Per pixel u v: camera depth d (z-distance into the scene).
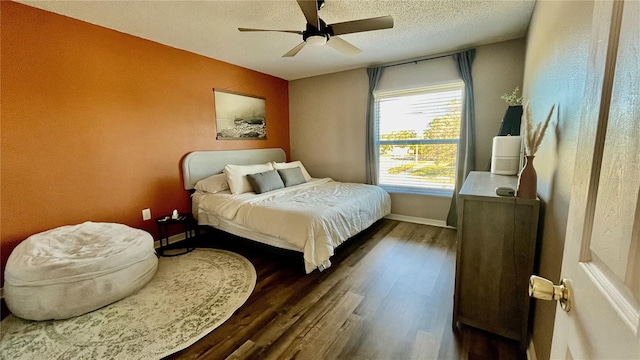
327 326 1.81
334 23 2.42
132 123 2.96
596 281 0.49
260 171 3.79
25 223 2.31
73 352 1.59
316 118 4.87
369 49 3.43
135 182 3.02
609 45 0.49
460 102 3.60
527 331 1.57
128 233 2.48
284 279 2.44
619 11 0.47
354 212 3.01
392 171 4.25
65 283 1.86
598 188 0.52
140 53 2.98
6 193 2.21
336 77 4.54
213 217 3.18
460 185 3.62
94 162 2.69
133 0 2.21
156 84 3.14
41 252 2.03
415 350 1.60
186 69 3.43
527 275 1.53
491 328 1.68
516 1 2.28
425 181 3.99
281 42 3.15
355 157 4.54
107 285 2.01
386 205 3.94
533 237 1.50
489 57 3.33
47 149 2.40
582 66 0.96
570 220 0.66
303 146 5.10
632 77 0.41
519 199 1.51
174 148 3.37
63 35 2.44
